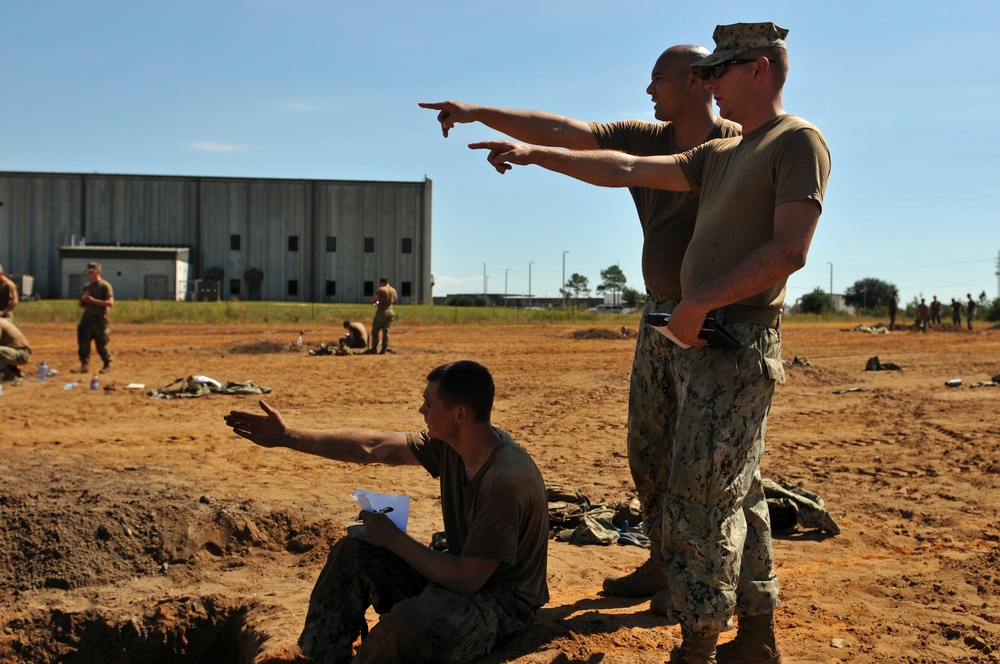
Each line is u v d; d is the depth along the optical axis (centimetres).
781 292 364
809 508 651
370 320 3775
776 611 472
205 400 1333
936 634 438
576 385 1602
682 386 363
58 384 1474
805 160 338
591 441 1052
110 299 1636
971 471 856
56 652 514
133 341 2447
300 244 7225
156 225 7125
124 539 593
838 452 971
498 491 382
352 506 701
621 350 2434
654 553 481
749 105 364
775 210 345
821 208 337
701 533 351
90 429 1051
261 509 641
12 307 1506
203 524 611
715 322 342
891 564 566
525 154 371
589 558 585
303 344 2416
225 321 3581
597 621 442
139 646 518
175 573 577
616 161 382
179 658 519
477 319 4197
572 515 666
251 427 411
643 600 486
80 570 569
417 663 375
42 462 827
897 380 1730
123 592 555
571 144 480
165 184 7125
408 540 383
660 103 482
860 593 505
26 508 607
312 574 573
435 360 2041
